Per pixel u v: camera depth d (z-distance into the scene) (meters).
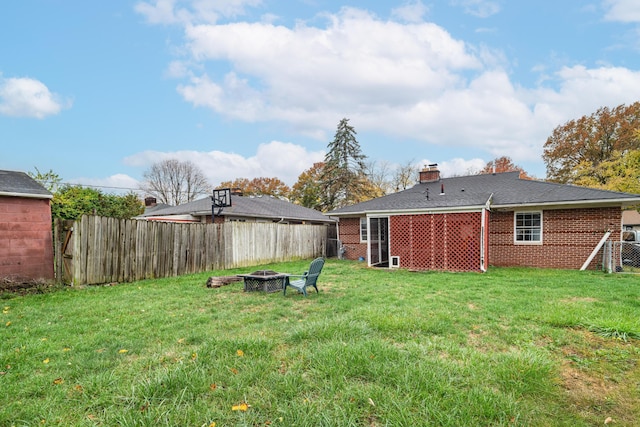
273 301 6.58
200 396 2.72
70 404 2.67
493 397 2.65
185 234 11.05
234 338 4.04
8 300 6.80
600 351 3.74
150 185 47.53
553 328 4.54
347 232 17.38
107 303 6.46
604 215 11.24
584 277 9.40
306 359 3.39
